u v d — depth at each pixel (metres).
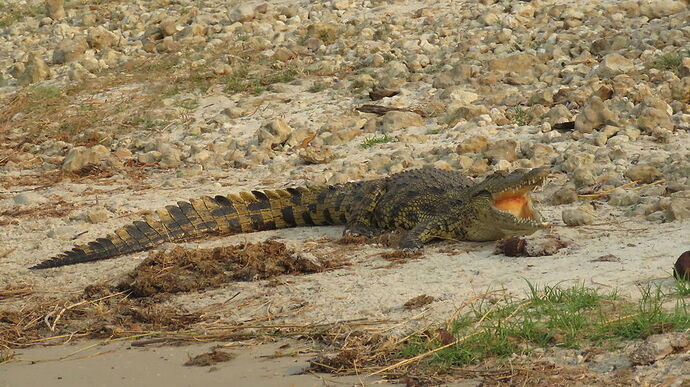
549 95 23.47
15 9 40.16
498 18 30.53
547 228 15.05
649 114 20.64
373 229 16.72
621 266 12.77
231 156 22.78
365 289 13.02
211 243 16.59
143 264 14.58
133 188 21.14
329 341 11.34
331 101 26.25
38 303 13.91
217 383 10.37
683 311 10.73
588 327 10.66
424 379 9.97
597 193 16.94
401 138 22.38
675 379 9.25
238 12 34.12
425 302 12.12
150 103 27.52
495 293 12.11
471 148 20.59
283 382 10.23
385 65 28.39
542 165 19.27
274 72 29.22
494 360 10.27
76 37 33.72
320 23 31.77
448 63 27.80
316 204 17.50
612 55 25.22
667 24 28.11
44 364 11.50
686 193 15.85
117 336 12.35
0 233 18.20
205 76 29.34
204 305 13.19
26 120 27.19
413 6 33.66
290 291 13.31
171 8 37.53
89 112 27.23
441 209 15.80
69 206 19.84
